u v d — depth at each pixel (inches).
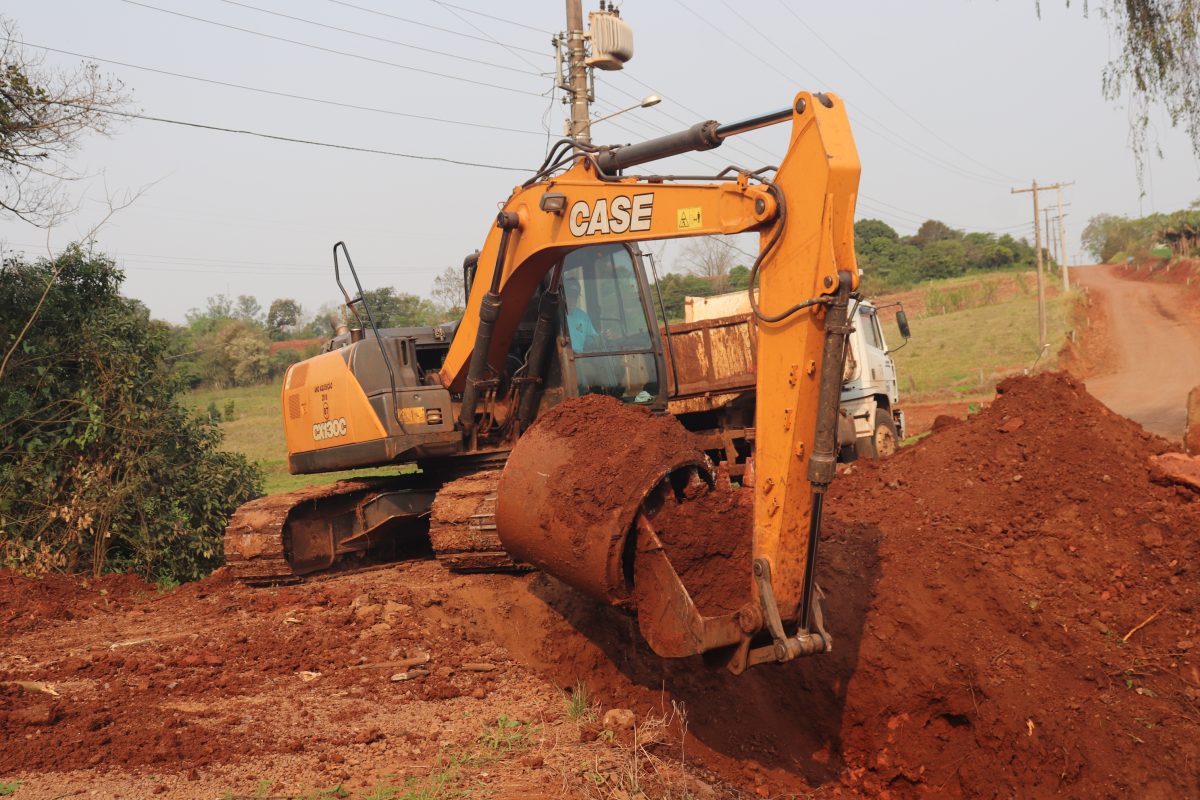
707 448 448.5
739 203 207.2
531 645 268.4
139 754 180.4
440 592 294.4
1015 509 311.1
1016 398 355.9
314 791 168.9
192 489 452.4
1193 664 242.1
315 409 362.3
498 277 294.4
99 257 462.9
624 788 185.5
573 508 217.8
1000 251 3937.0
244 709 212.4
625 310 359.6
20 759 175.0
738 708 257.8
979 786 237.0
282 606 302.5
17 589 343.9
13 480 397.7
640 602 212.4
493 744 200.8
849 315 185.6
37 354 419.8
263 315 4645.7
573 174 262.8
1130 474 311.1
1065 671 247.1
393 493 352.8
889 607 273.1
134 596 359.6
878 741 253.0
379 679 237.0
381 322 383.9
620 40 823.1
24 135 441.7
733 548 221.1
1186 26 574.2
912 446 382.9
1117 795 217.5
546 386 335.9
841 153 184.9
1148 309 2285.9
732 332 440.1
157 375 452.8
